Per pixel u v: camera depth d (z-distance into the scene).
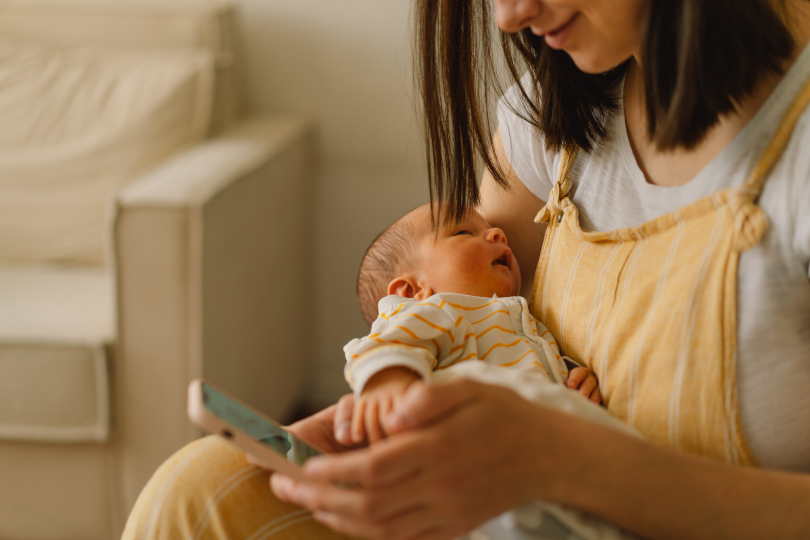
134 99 1.70
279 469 0.55
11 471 1.40
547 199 0.92
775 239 0.57
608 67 0.62
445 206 0.99
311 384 2.08
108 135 1.69
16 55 1.78
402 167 1.92
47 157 1.69
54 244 1.69
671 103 0.58
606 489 0.54
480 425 0.52
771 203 0.58
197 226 1.28
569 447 0.54
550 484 0.54
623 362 0.66
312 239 2.00
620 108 0.72
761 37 0.57
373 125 1.91
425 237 0.99
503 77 1.15
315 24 1.88
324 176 1.96
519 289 0.99
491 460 0.53
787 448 0.60
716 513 0.54
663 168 0.67
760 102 0.59
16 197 1.69
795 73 0.58
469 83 0.79
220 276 1.38
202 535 0.66
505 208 0.98
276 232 1.69
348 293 2.02
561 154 0.80
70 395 1.33
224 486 0.67
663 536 0.55
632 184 0.70
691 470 0.54
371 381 0.66
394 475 0.51
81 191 1.69
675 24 0.57
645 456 0.54
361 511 0.51
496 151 0.95
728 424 0.60
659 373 0.63
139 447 1.38
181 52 1.78
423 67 0.80
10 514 1.42
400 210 1.94
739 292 0.59
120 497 1.41
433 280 0.97
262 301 1.63
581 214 0.77
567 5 0.57
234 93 1.89
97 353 1.32
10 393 1.34
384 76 1.88
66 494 1.41
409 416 0.52
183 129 1.70
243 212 1.48
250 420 0.61
